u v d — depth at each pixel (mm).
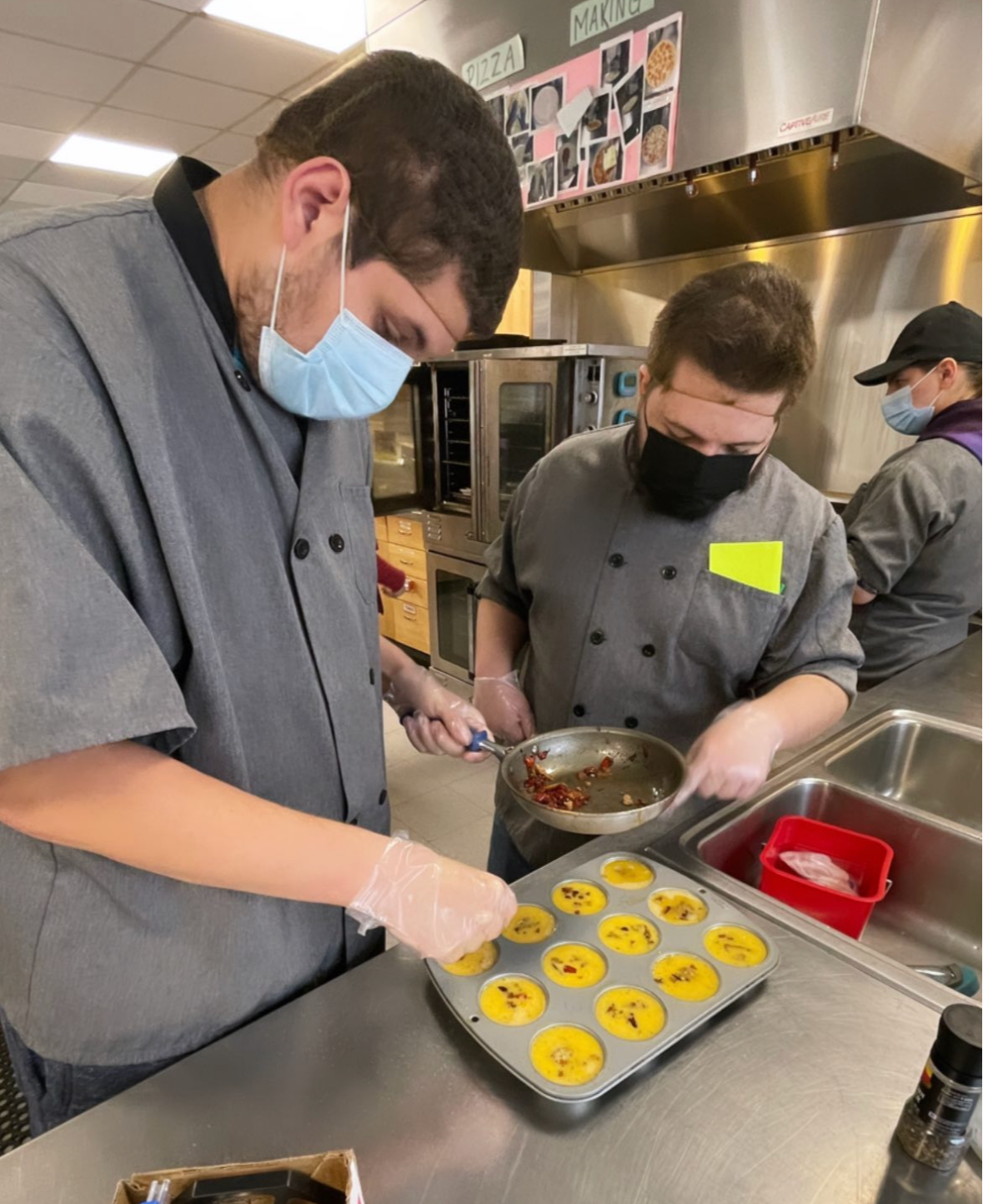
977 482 1354
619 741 999
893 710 1277
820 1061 603
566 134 1097
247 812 525
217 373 594
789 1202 496
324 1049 614
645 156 1016
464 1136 541
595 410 2199
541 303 2617
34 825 497
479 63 1177
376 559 854
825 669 998
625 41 986
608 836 918
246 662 638
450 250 547
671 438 895
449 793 2547
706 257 2117
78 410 491
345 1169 441
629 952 710
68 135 3869
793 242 2225
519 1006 642
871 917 1050
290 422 689
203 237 573
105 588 472
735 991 653
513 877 1244
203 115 3627
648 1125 549
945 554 1420
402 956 718
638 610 1038
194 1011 663
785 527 992
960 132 862
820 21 809
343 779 741
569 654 1100
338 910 768
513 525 1228
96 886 608
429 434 2973
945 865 984
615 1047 592
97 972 624
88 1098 682
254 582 633
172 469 556
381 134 505
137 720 472
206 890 642
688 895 795
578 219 1671
